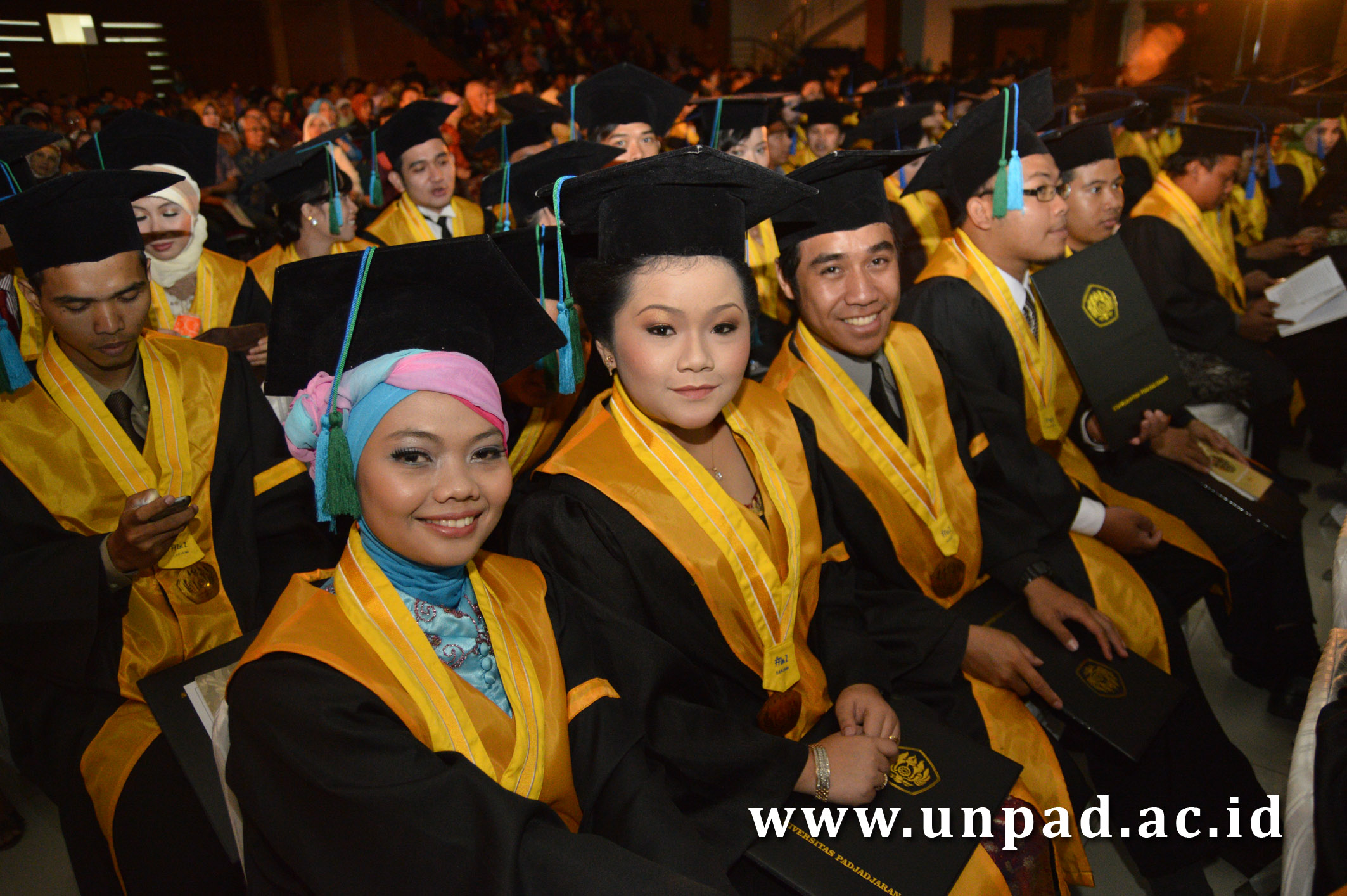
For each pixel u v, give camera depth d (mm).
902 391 2230
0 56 19562
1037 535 2363
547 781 1351
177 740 1724
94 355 1982
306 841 1162
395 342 1221
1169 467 3002
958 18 22391
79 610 1860
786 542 1792
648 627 1691
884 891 1478
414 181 4406
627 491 1651
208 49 21438
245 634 2006
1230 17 17531
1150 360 2562
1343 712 1339
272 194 3877
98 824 1939
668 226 1403
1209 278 3859
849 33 24031
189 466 2137
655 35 24188
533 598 1468
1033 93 2562
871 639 1987
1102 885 2365
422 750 1180
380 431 1176
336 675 1184
